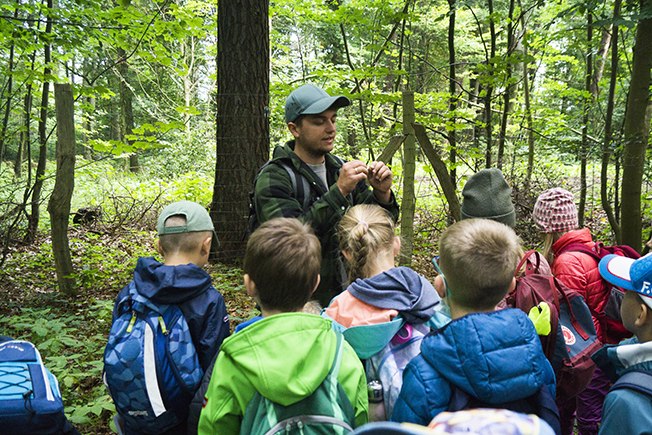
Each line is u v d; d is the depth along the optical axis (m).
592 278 2.21
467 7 5.80
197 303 1.71
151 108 18.31
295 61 12.76
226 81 5.52
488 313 1.32
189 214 1.85
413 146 3.72
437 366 1.30
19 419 1.43
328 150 2.36
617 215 5.12
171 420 1.63
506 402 1.28
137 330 1.63
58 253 4.64
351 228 1.77
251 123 5.54
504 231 1.46
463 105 7.32
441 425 0.62
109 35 5.68
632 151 3.98
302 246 1.43
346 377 1.34
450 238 1.46
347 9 6.37
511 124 7.97
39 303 4.50
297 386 1.23
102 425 2.68
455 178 6.30
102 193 9.40
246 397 1.28
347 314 1.58
